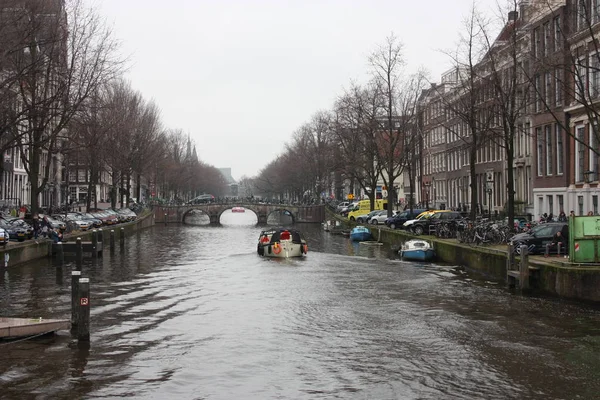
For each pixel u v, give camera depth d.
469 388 14.61
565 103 44.06
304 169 121.00
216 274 34.62
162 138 98.50
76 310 19.67
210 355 17.25
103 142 64.50
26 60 37.59
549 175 47.53
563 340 18.84
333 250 51.62
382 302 25.28
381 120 64.25
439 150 83.12
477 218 49.12
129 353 17.34
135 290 28.50
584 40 35.53
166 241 64.50
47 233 42.41
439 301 25.38
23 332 18.48
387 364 16.48
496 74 36.75
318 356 17.22
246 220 142.12
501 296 26.34
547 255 29.11
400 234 49.97
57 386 14.56
